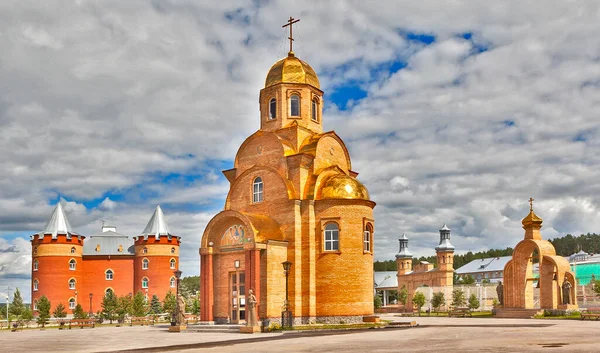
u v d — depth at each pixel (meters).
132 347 25.58
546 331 30.77
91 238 98.50
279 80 44.59
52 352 23.61
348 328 35.53
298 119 44.25
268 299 37.72
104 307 68.81
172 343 27.44
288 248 39.53
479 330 32.44
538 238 56.75
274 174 41.12
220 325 38.62
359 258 39.28
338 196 39.56
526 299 56.91
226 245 41.53
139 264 93.81
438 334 29.23
